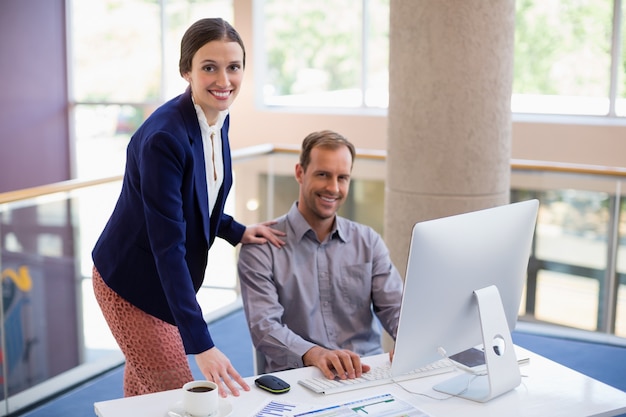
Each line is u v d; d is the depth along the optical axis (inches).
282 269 102.4
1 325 149.0
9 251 148.7
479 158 141.6
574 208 179.3
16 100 324.2
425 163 142.9
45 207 151.9
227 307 202.7
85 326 168.1
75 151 347.6
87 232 160.9
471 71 137.9
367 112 297.1
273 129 306.8
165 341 93.6
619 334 180.2
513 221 85.8
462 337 84.5
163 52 331.0
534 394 82.4
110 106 340.5
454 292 80.9
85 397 157.8
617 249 176.6
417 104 141.5
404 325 78.5
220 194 96.4
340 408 77.4
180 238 85.4
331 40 302.5
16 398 155.5
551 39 268.5
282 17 306.5
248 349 179.3
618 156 254.4
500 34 138.9
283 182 203.2
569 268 182.9
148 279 91.3
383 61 297.1
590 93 266.2
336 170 100.2
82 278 163.9
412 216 145.8
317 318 103.0
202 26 86.5
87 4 336.5
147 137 85.2
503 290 87.2
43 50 331.9
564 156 261.4
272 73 311.3
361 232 105.7
